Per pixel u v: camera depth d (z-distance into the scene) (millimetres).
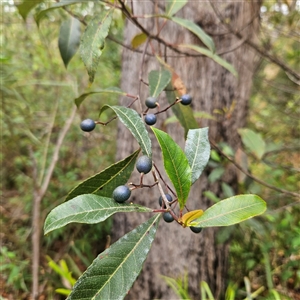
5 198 967
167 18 340
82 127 236
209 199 605
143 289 638
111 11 276
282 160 1019
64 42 390
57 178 928
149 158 192
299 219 736
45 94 1025
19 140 890
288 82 940
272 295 569
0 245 720
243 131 525
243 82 606
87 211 180
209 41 348
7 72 667
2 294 678
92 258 725
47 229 172
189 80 553
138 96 274
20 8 354
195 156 213
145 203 583
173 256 617
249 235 729
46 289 690
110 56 965
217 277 649
